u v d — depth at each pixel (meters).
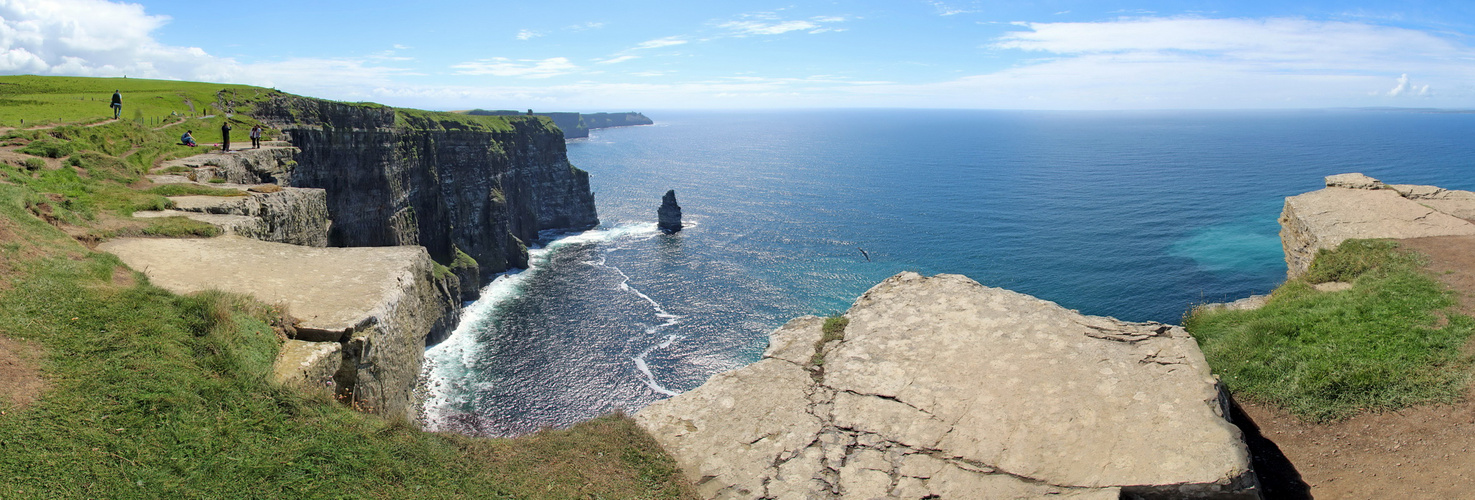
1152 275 81.62
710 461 11.47
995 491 10.31
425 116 85.62
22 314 11.66
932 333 14.77
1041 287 80.88
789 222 124.88
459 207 88.44
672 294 81.62
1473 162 188.25
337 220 64.25
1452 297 17.38
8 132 31.22
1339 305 18.05
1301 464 12.77
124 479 8.99
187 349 11.88
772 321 73.19
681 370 61.47
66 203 19.27
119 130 36.88
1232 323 19.45
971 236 108.31
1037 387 12.49
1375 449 12.73
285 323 13.89
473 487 10.34
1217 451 10.39
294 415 11.05
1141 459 10.45
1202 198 133.75
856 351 14.41
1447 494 11.12
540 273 91.81
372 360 14.42
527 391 56.97
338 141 64.19
